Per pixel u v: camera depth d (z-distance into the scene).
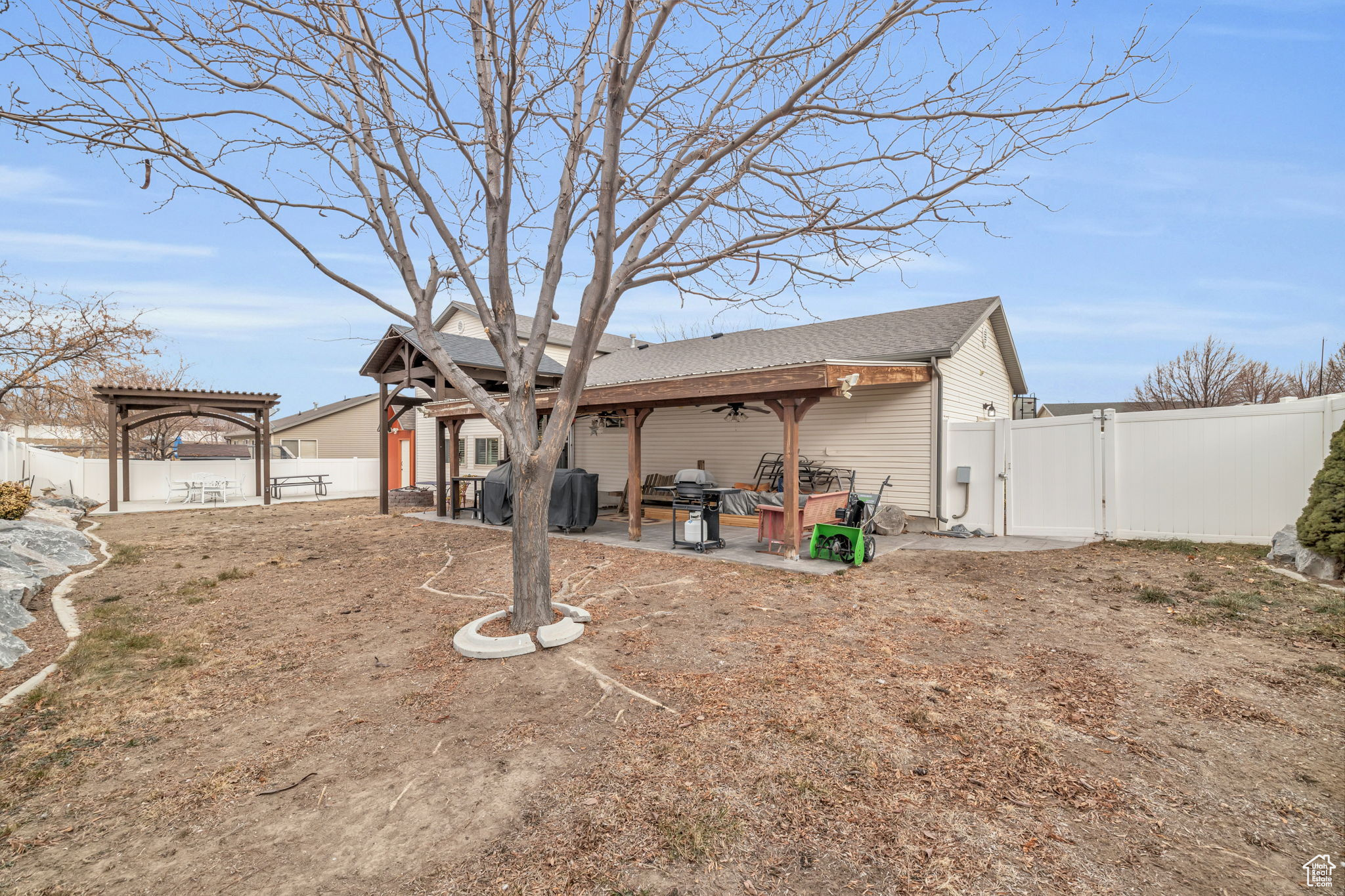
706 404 9.21
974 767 2.71
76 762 2.88
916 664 4.00
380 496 14.36
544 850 2.19
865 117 3.68
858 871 2.04
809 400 7.75
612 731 3.11
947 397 10.10
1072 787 2.54
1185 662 3.93
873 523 9.70
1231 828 2.26
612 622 5.03
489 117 4.45
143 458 23.80
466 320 20.73
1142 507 8.28
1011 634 4.61
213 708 3.49
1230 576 6.05
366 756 2.92
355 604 5.82
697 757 2.83
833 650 4.30
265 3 3.79
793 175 4.23
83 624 5.18
